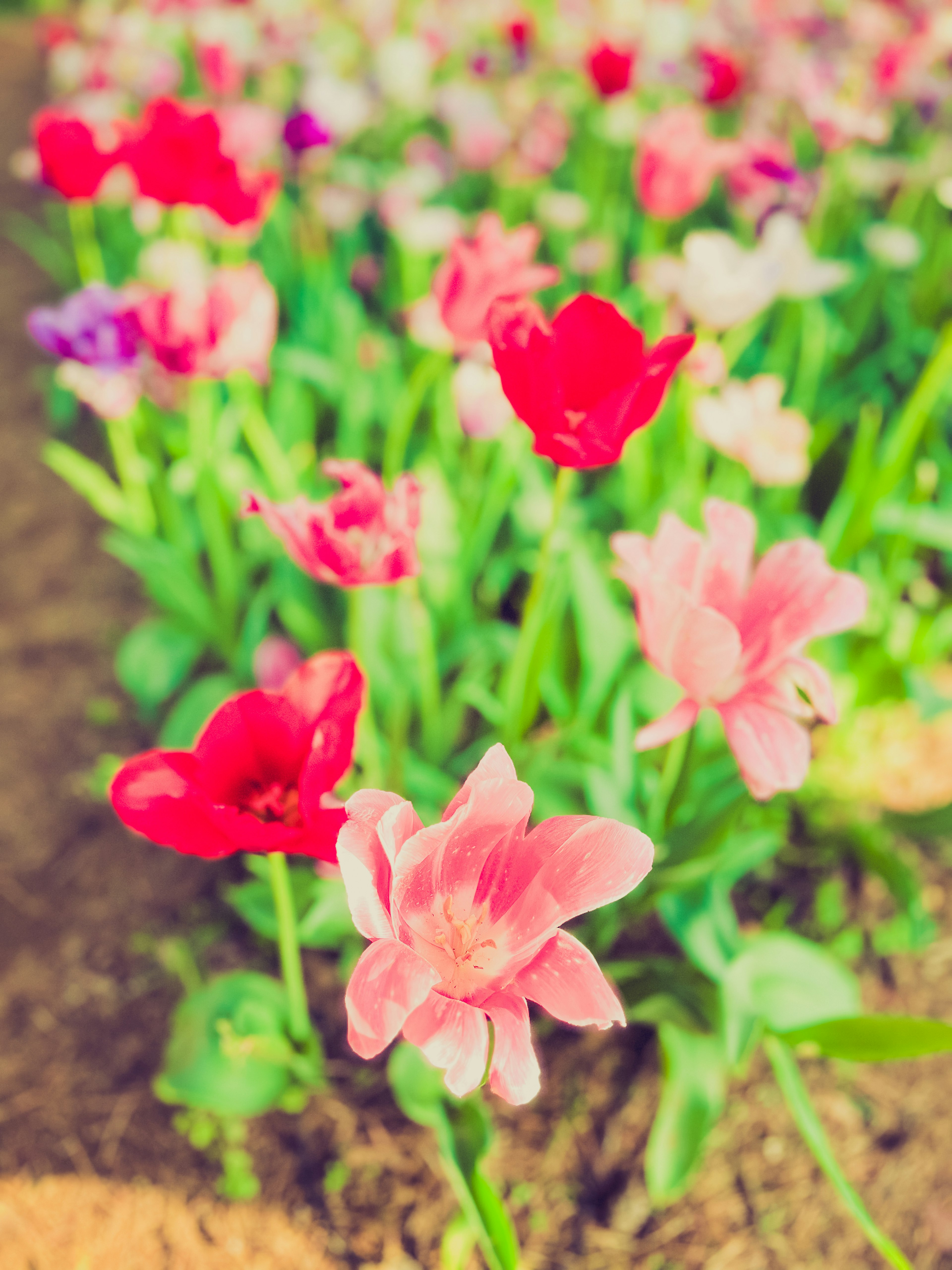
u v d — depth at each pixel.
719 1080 0.80
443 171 1.60
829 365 1.47
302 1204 0.84
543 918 0.58
